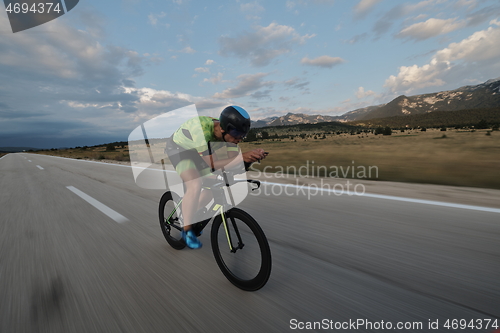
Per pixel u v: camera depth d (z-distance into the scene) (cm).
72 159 2078
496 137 1462
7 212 466
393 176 650
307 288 190
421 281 192
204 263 238
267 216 360
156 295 189
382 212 350
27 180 902
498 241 251
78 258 258
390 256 232
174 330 152
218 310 169
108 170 1056
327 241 270
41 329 158
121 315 168
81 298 189
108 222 373
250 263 192
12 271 237
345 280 198
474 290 179
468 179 564
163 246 281
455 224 297
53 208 471
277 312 164
